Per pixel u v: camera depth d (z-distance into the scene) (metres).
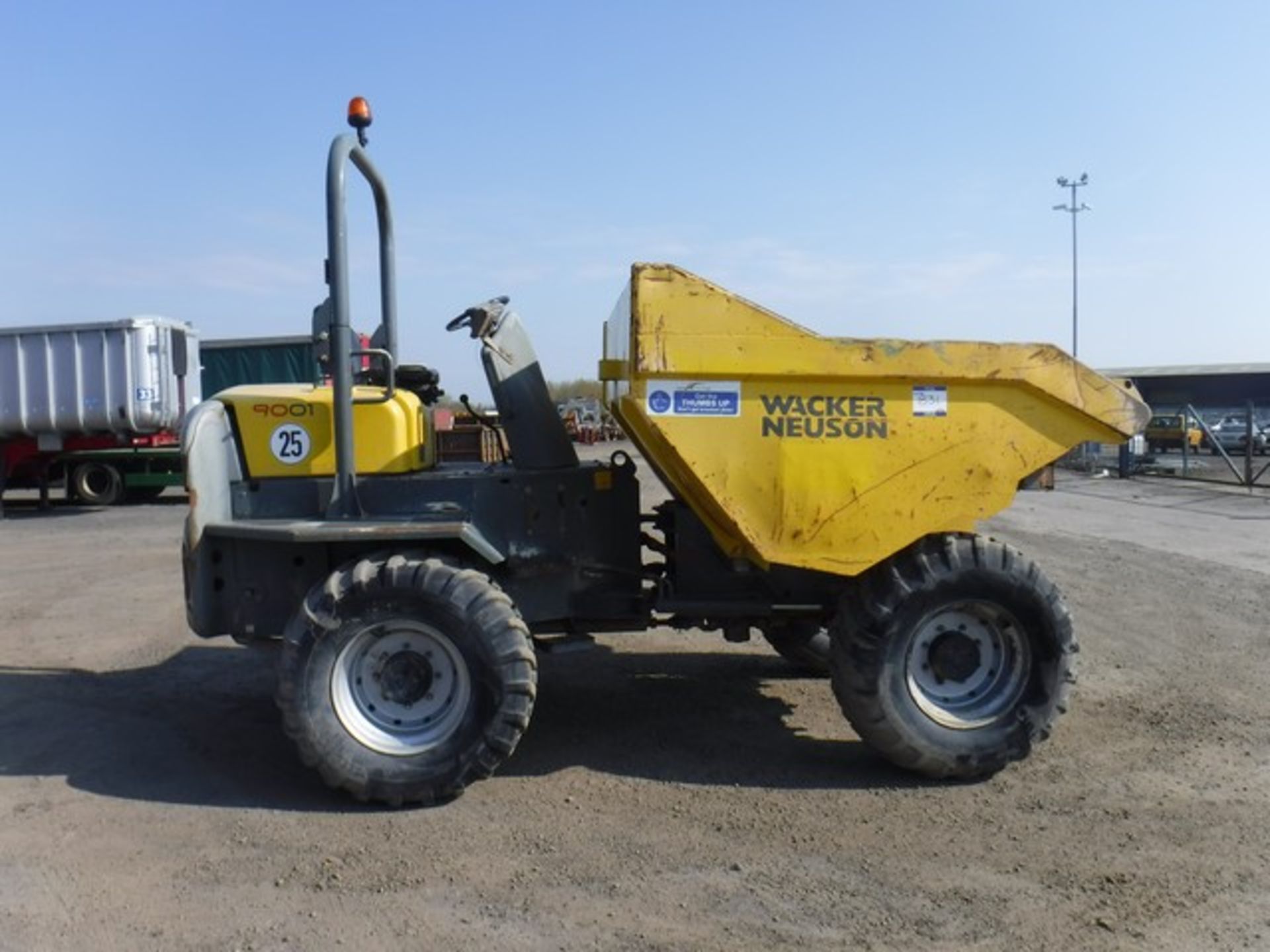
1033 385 4.88
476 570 4.99
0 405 18.38
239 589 5.21
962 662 5.05
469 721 4.70
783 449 4.83
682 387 4.78
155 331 18.61
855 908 3.78
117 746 5.55
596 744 5.55
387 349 6.13
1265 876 4.00
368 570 4.71
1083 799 4.77
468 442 6.30
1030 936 3.58
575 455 5.65
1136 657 7.21
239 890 3.94
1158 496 20.05
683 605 5.38
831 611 5.46
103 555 12.63
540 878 4.02
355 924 3.68
